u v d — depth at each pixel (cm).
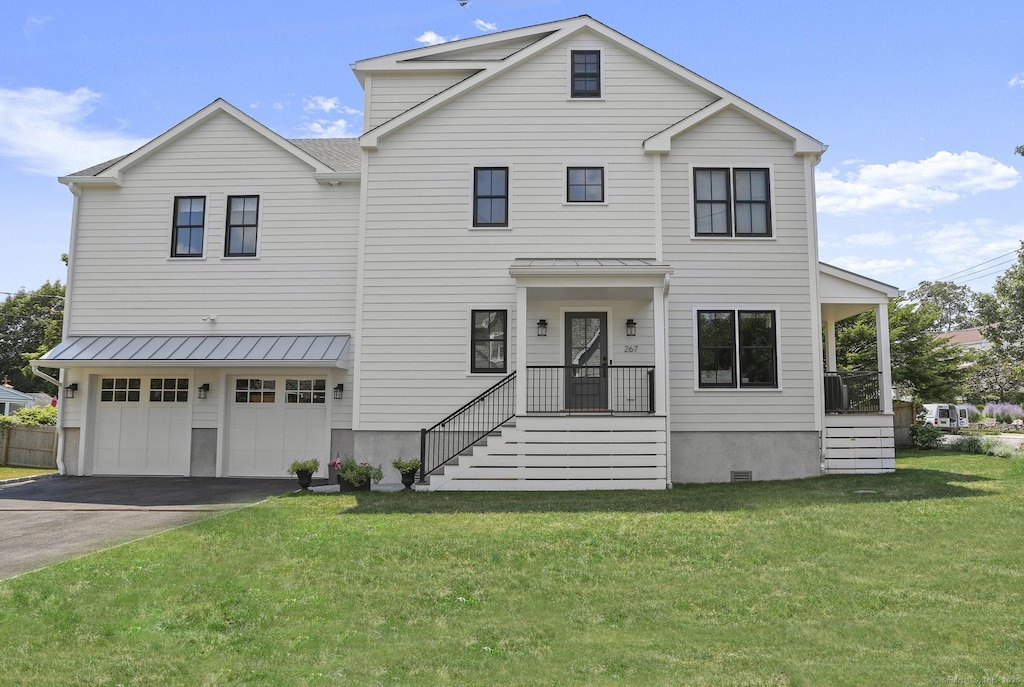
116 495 1354
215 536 913
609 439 1330
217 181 1708
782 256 1535
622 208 1548
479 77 1574
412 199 1554
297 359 1568
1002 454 1847
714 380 1512
